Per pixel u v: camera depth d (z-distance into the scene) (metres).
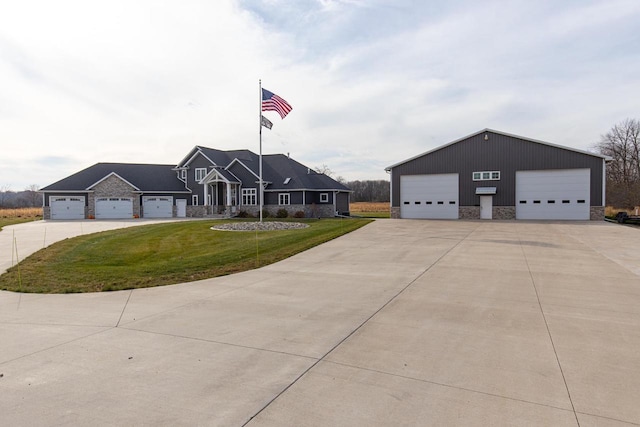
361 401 3.54
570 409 3.38
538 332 5.30
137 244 15.76
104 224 27.59
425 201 29.48
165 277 9.30
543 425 3.14
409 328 5.49
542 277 8.76
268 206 36.03
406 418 3.26
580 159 25.72
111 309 6.66
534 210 26.86
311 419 3.25
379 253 12.36
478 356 4.52
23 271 10.23
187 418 3.27
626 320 5.79
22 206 71.12
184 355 4.61
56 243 16.12
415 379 3.96
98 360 4.48
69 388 3.81
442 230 19.36
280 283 8.53
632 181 48.12
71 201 36.19
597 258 11.22
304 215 34.00
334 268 10.12
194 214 39.34
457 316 6.01
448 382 3.89
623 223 24.62
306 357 4.52
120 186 37.22
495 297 7.12
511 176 27.33
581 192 25.77
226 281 8.84
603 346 4.80
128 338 5.21
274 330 5.47
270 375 4.07
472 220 26.62
